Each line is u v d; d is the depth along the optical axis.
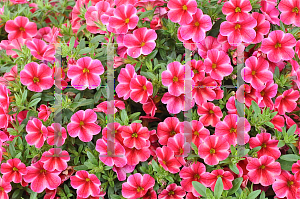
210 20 0.36
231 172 0.37
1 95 0.38
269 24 0.37
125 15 0.37
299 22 0.38
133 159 0.37
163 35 0.37
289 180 0.38
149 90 0.36
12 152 0.37
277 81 0.38
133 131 0.36
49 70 0.38
